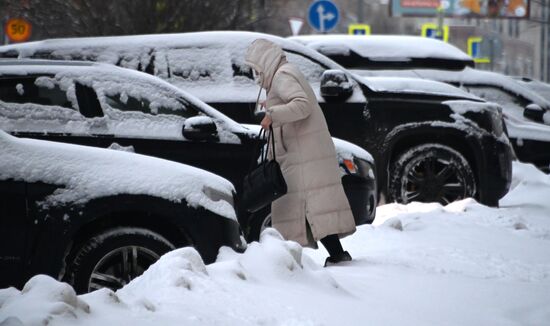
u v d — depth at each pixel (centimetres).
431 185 3056
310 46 4275
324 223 1873
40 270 1568
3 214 1568
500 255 2153
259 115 1944
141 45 3023
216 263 1502
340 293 1568
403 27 16950
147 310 1236
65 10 4931
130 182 1616
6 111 2192
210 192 1670
